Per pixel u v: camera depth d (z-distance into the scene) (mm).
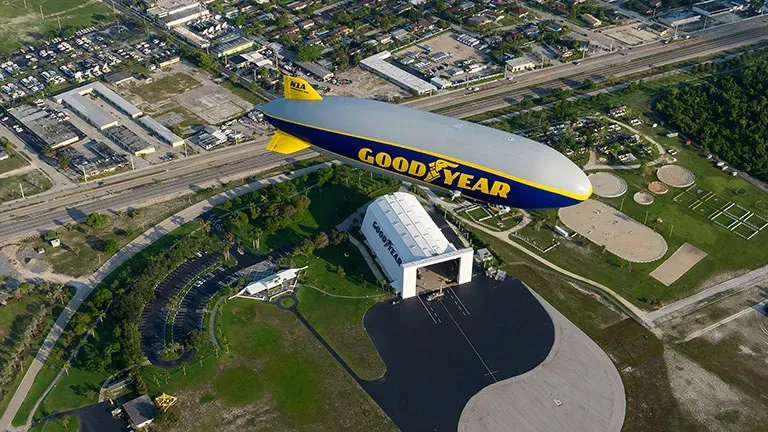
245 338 192500
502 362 186750
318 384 180500
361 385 180125
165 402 172375
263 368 184375
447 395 177750
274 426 170250
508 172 174750
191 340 186500
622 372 185000
